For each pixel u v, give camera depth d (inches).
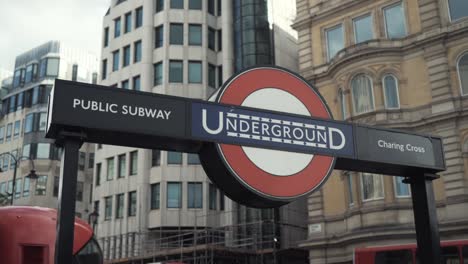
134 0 1989.4
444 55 1136.8
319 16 1354.6
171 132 265.9
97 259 518.9
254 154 277.4
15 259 453.7
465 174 1063.6
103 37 2065.7
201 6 1915.6
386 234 1068.5
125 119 258.4
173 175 1680.6
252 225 1593.3
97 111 253.6
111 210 1768.0
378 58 1191.6
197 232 1432.1
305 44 1374.3
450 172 1077.1
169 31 1866.4
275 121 288.4
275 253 1400.1
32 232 468.4
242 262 1507.1
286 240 1610.5
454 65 1122.7
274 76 296.8
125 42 1963.6
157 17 1905.8
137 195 1695.4
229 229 1632.6
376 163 325.1
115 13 2047.2
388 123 1143.0
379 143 327.3
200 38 1876.2
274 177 277.4
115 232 1723.7
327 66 1312.7
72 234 235.5
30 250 462.3
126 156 1787.6
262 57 1825.8
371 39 1233.4
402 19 1211.9
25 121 2564.0
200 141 271.1
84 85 254.2
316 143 297.7
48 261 464.4
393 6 1230.3
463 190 1052.5
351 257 1135.0
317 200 1264.8
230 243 1606.8
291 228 1649.9
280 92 296.2
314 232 1246.3
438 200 1082.7
